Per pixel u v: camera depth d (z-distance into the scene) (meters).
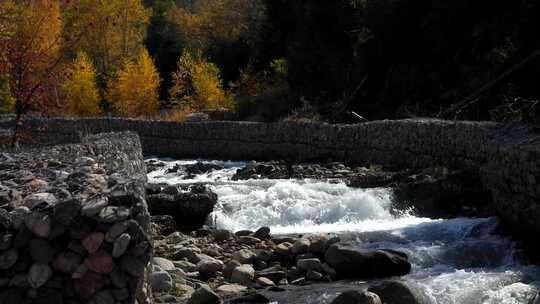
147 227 4.54
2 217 4.46
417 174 13.74
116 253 4.36
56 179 6.26
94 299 4.40
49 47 13.80
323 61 33.03
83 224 4.43
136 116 36.44
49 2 13.84
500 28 22.34
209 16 58.12
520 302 6.46
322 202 12.28
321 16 33.25
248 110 36.34
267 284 7.75
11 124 27.06
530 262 8.38
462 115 19.84
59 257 4.41
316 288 7.43
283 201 12.43
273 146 22.53
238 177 17.38
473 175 12.49
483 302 6.61
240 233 10.64
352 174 16.11
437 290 6.89
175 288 7.13
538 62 19.42
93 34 43.00
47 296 4.40
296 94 34.41
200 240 10.12
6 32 12.99
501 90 19.36
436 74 24.39
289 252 9.01
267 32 43.50
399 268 8.11
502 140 10.69
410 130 16.30
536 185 8.49
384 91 27.02
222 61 51.31
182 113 35.12
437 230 10.25
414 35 26.91
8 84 14.42
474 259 8.68
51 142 28.47
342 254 8.15
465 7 24.38
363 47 28.75
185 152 25.95
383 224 11.38
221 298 7.01
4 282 4.41
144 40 60.75
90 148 10.24
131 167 11.87
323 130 20.44
